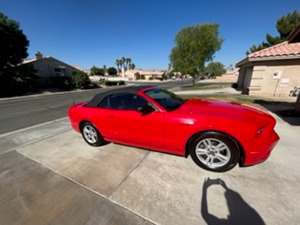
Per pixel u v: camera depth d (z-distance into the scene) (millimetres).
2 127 6473
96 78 60812
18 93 21438
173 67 23672
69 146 4281
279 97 10680
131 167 3172
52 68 30516
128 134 3555
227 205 2219
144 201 2354
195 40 21281
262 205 2195
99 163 3375
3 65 21297
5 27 20938
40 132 5547
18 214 2242
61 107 10719
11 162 3604
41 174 3113
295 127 4871
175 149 3172
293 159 3209
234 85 22609
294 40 6957
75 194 2559
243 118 2760
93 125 4031
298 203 2201
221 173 2861
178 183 2680
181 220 2039
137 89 3691
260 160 2717
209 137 2846
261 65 11344
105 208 2270
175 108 3316
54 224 2068
